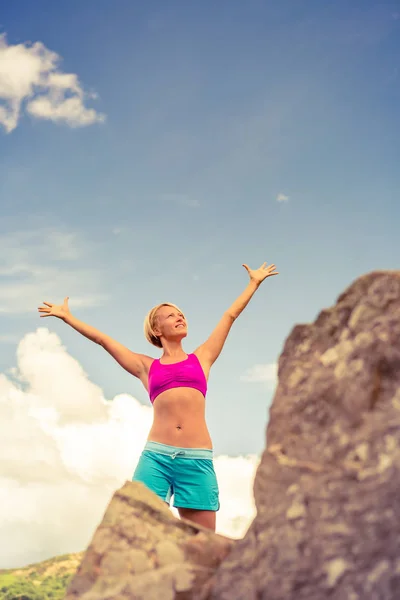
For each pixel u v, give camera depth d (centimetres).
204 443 479
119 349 523
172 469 472
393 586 212
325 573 226
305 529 238
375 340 266
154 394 494
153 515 289
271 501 257
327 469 251
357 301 283
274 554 240
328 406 267
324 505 239
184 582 260
